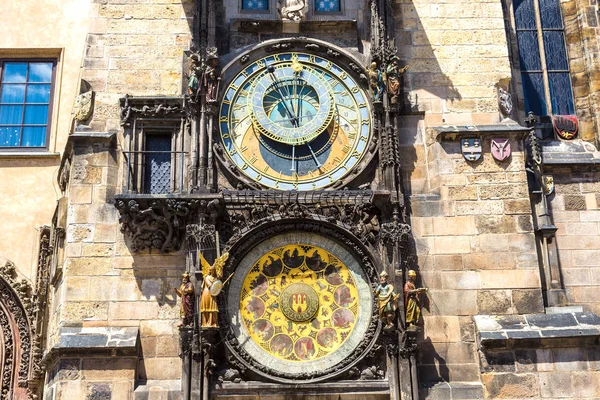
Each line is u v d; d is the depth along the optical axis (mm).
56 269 24516
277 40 24844
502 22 26156
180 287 22406
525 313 23047
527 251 23547
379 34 24766
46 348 25891
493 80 25547
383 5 25109
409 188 24266
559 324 22656
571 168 25672
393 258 22688
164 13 25672
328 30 25516
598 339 22312
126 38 25344
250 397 21891
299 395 21953
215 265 22125
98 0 25672
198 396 21344
